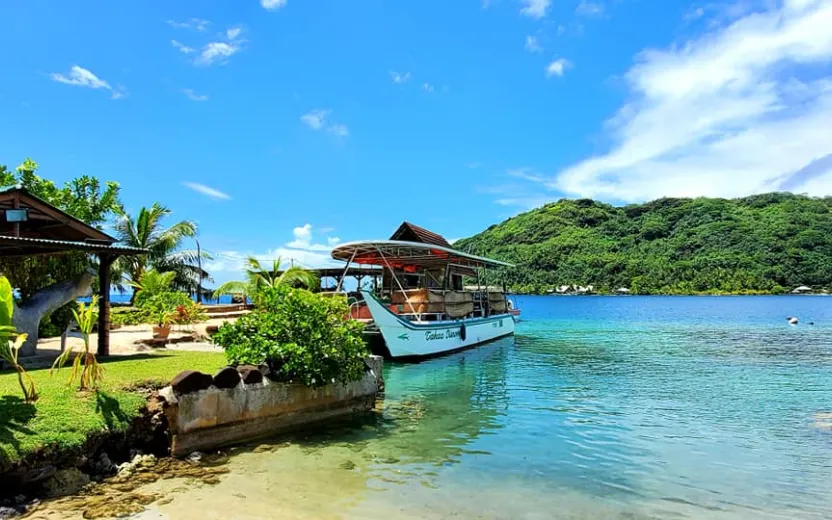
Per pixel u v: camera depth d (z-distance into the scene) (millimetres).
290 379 7879
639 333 27766
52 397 6105
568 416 9328
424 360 17156
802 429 8539
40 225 11117
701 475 6410
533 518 5117
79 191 20062
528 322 36781
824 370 14984
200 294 31391
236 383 7039
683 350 20078
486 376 13891
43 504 4910
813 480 6277
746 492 5891
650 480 6219
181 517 4840
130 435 6156
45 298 9664
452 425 8602
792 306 58094
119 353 10406
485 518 5090
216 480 5801
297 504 5273
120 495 5238
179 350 11336
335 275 29422
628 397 11062
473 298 21922
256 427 7352
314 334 8023
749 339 24531
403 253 18359
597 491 5852
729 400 10836
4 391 6246
